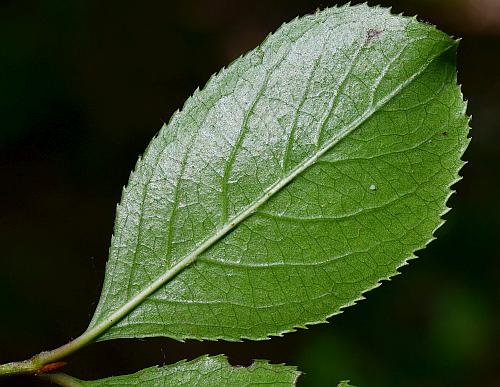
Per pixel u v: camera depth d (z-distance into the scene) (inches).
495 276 20.6
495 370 19.3
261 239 10.4
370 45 10.3
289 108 10.4
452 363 19.1
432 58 10.3
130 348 20.1
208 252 10.5
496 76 27.8
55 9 23.0
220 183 10.4
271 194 10.4
